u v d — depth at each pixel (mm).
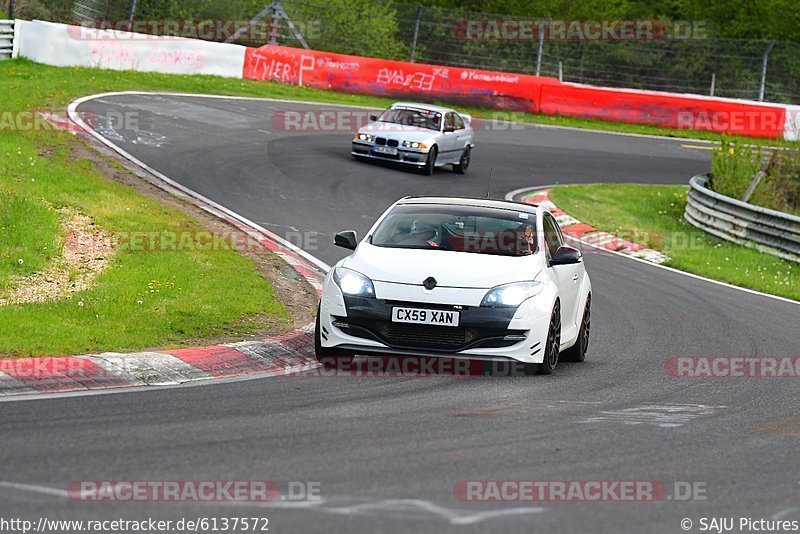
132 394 27953
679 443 25578
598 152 114812
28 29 110688
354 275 33531
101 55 112625
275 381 30906
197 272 45438
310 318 40969
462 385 31578
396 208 38219
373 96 129875
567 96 135250
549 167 102125
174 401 27344
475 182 89000
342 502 19375
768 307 55500
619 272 62562
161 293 40719
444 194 80875
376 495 19891
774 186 94250
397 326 32688
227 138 88188
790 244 75312
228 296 41844
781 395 33344
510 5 187500
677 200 96250
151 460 21609
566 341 36406
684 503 20578
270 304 41719
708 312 52062
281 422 25516
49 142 72750
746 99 145875
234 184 72562
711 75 147750
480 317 32375
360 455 22750
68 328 33812
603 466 22953
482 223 36906
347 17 144000
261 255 52406
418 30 147125
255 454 22422
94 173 66312
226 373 31844
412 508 19203
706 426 27859
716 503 20719
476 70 133000
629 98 136500
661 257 70062
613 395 31656
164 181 69438
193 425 24766
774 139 136375
